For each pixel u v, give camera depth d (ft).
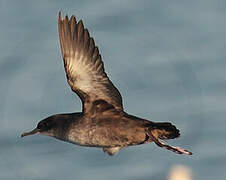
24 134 42.96
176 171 40.14
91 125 40.88
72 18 41.01
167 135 40.22
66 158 59.31
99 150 59.41
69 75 40.96
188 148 60.34
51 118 42.50
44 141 60.44
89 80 40.78
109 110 40.75
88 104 40.96
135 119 40.50
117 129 40.52
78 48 40.78
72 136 41.52
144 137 40.34
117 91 40.81
